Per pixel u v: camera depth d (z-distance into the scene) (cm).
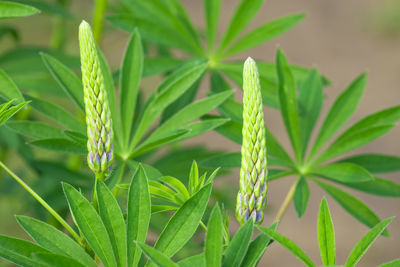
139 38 148
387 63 575
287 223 438
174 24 163
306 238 427
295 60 563
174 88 145
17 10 137
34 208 162
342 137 152
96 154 128
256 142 126
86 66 126
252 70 125
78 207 127
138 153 143
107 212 127
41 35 233
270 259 414
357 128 152
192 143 453
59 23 189
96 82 127
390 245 432
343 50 585
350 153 481
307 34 599
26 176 184
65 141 137
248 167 126
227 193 180
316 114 154
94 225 127
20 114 170
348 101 154
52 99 210
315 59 568
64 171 160
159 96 145
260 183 126
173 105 154
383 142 499
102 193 127
